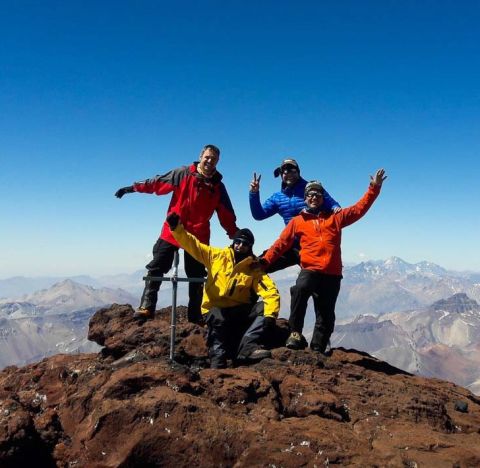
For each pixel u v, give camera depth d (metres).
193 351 4.75
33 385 4.54
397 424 3.56
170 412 3.28
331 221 4.93
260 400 3.72
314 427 3.28
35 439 3.30
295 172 5.78
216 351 4.51
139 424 3.24
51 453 3.38
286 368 4.24
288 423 3.34
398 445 3.20
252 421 3.43
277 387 4.02
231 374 3.94
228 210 5.34
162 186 5.12
